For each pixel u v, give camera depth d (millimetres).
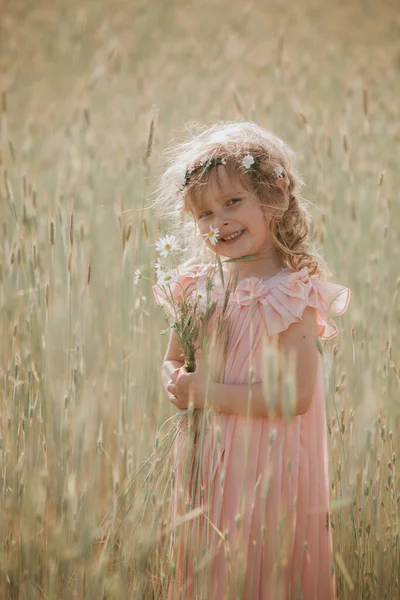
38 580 1940
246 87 4660
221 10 7793
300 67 5141
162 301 2016
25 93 5387
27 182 2445
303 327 1741
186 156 1923
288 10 7801
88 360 2447
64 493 1915
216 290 1832
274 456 1742
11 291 2416
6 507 2068
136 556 1742
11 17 7230
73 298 2477
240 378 1765
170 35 6762
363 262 2865
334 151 3273
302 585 1800
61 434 2020
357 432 2029
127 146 3578
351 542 1990
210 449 1736
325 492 1857
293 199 1923
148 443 2385
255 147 1817
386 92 4566
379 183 2689
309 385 1729
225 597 1589
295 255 1892
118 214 2305
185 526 1656
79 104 4289
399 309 2504
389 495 2059
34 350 2148
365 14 7703
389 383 2189
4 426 2102
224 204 1779
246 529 1706
